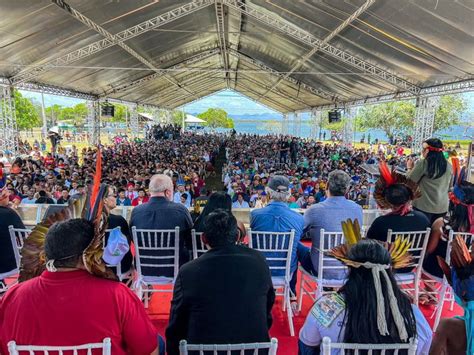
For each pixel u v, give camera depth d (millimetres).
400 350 1312
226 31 15180
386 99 15141
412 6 6785
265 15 10586
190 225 2844
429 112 12477
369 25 8531
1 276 2758
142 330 1399
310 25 10078
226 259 1637
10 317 1277
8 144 12414
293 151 18531
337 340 1359
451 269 1601
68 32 9484
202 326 1573
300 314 3037
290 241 2676
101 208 1418
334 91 18562
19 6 7199
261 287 1650
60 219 1568
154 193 2814
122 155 16578
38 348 1176
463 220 2672
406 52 9297
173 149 20406
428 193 3244
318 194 7863
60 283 1276
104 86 18219
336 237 2672
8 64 10508
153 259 2762
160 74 19359
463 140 33812
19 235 2701
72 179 9438
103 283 1335
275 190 2852
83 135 38594
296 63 15648
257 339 1604
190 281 1603
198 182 9938
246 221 4348
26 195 7785
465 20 6461
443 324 1525
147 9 9672
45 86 14648
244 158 16453
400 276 2711
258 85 26922
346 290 1386
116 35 10773
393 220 2611
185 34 14188
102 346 1188
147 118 48594
